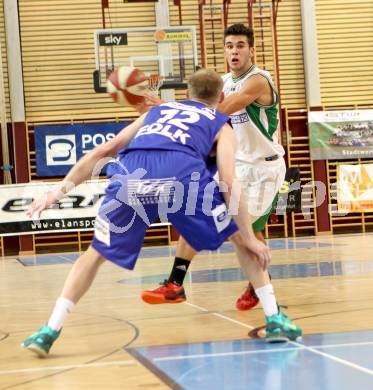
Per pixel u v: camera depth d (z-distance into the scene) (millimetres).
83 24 20016
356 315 5695
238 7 20406
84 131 19547
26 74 19812
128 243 4605
